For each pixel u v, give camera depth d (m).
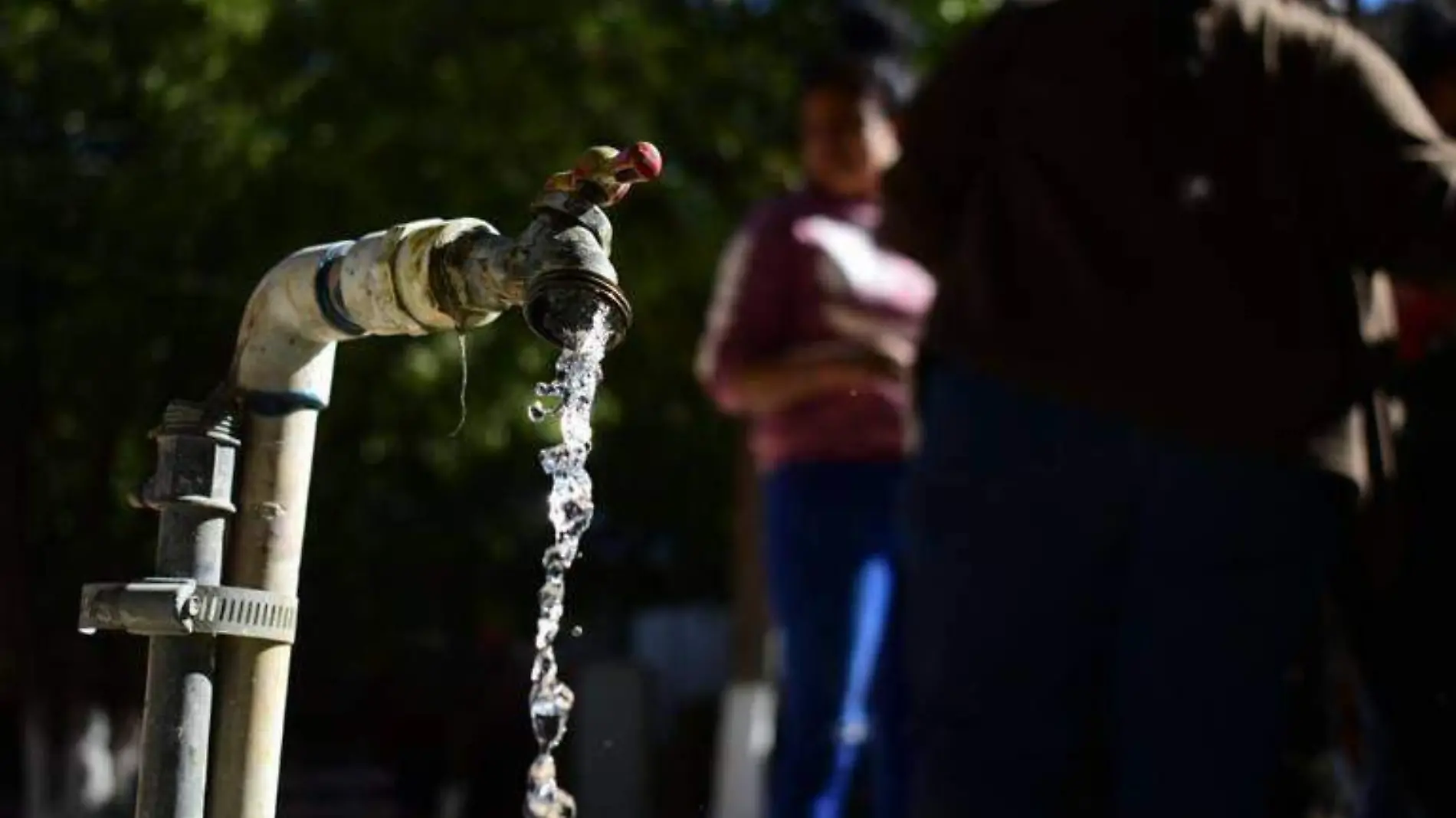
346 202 24.86
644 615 44.50
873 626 9.76
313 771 39.62
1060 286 6.69
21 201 27.14
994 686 6.70
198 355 28.05
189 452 4.65
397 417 27.22
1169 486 6.43
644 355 27.38
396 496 38.25
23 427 29.58
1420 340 7.96
